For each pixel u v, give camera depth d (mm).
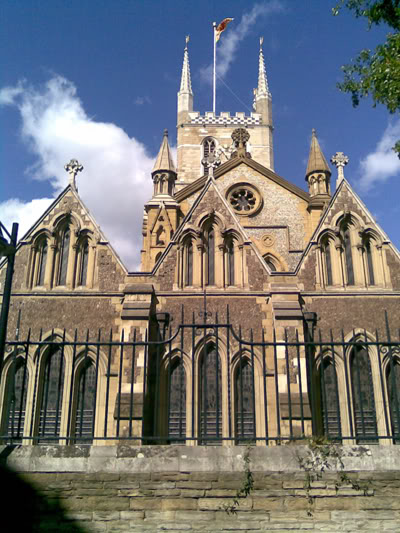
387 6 17141
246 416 21703
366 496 11258
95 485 11281
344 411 21906
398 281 24078
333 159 26594
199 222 24859
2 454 11453
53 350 22938
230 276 24281
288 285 23203
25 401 21953
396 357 22500
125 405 20422
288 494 11234
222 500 11195
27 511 11086
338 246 24703
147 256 35156
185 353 22406
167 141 39938
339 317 23250
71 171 26156
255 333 22641
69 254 24688
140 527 11039
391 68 16734
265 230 36219
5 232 12266
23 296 23578
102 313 23281
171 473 11359
